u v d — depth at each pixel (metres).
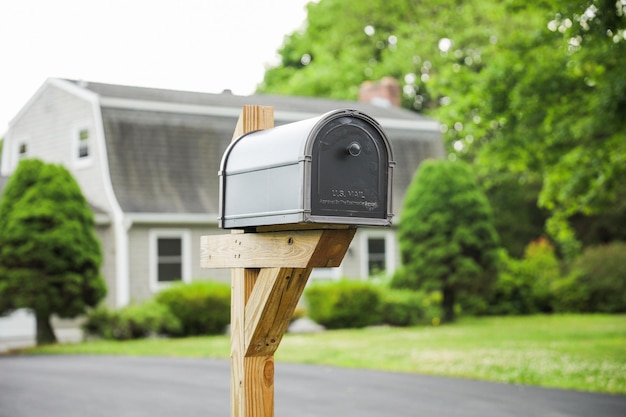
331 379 11.77
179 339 18.25
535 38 15.34
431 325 20.84
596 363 12.23
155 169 22.08
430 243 21.12
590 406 9.23
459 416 8.80
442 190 21.11
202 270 22.47
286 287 4.33
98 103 21.61
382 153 4.02
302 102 27.05
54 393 10.58
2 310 17.12
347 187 3.91
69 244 17.25
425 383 11.24
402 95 37.22
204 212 22.14
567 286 23.92
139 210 21.34
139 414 9.05
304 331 19.83
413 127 27.33
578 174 15.56
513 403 9.51
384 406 9.48
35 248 16.97
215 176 22.86
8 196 17.33
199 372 12.70
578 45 14.73
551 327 19.08
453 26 35.66
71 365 13.70
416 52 35.94
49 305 17.11
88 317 18.22
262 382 4.56
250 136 4.42
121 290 21.14
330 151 3.87
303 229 4.14
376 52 39.12
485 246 21.20
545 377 11.26
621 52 13.34
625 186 22.67
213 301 19.06
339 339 17.38
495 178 31.33
